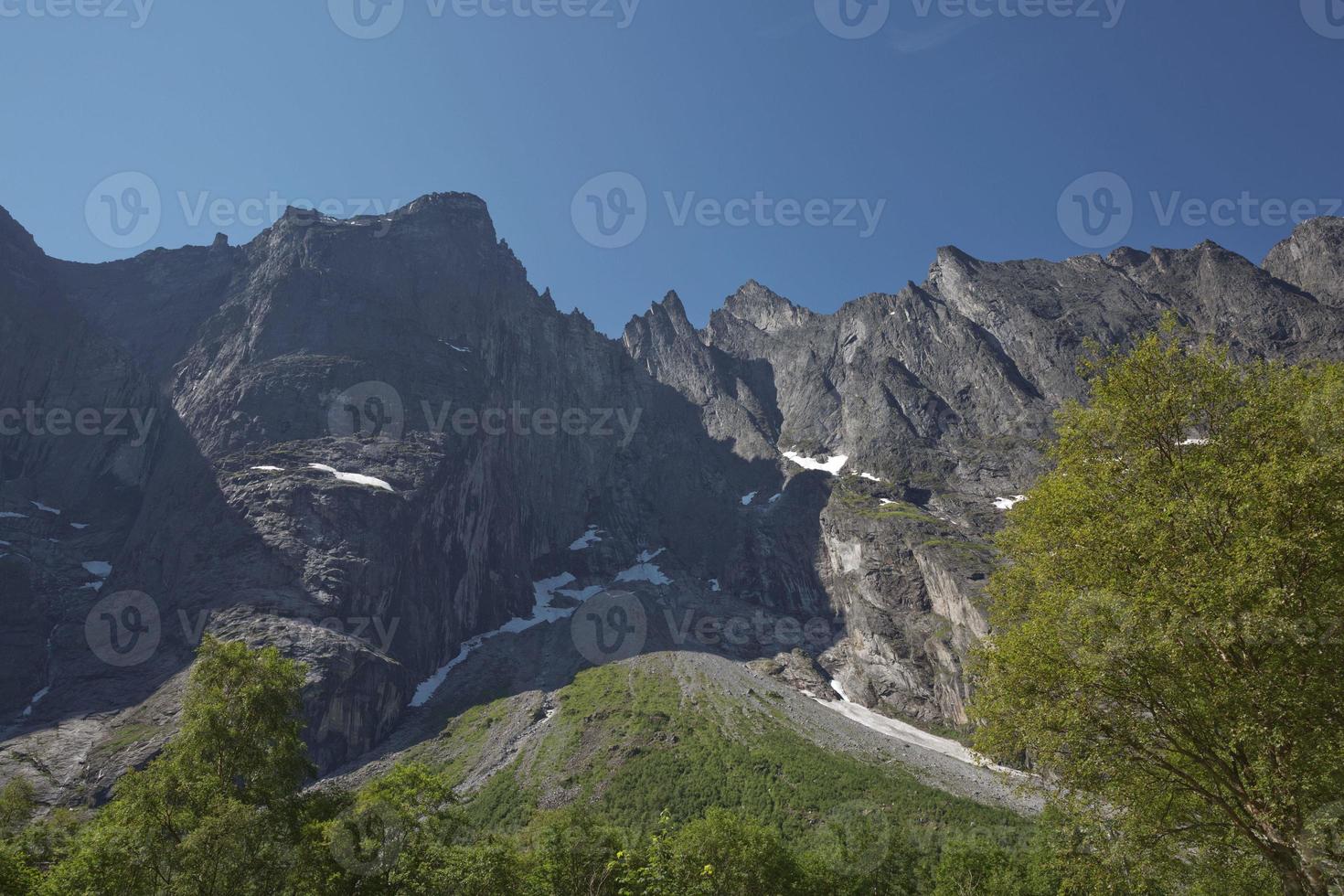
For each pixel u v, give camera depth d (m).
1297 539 26.05
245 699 37.81
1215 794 28.48
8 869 33.31
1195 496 28.59
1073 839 31.12
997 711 31.69
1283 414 29.22
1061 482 33.31
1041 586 33.19
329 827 35.97
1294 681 25.47
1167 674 27.67
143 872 31.66
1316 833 24.11
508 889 41.56
